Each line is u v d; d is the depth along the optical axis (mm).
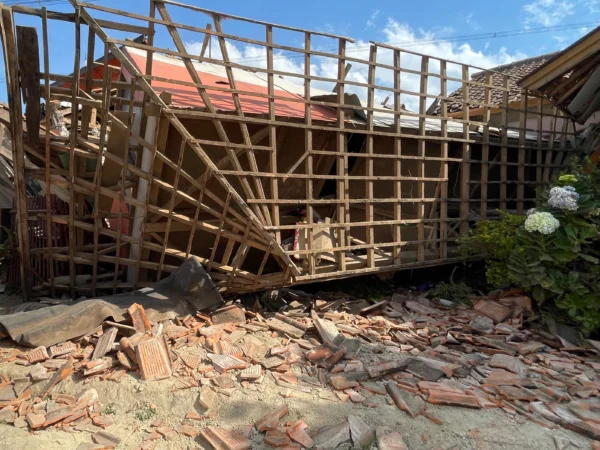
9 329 4090
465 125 6977
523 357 4719
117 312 4492
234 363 3980
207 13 4738
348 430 3180
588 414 3533
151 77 4461
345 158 5797
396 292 6863
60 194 6352
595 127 8555
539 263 5465
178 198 5207
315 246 5707
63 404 3379
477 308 6012
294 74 5254
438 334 5184
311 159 5512
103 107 4602
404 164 7520
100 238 6332
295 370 4055
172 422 3268
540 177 8273
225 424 3242
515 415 3535
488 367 4383
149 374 3703
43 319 4273
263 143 5809
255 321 5137
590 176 5930
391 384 3822
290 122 5570
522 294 6113
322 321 5105
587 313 5184
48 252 5359
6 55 4234
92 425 3197
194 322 4801
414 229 7230
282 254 5270
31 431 3086
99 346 4059
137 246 5332
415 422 3355
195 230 5242
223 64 4840
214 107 4891
